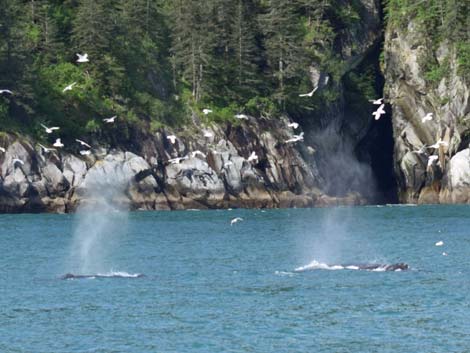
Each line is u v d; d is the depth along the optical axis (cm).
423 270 19312
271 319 14662
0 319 14788
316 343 13325
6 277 18762
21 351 13062
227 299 16162
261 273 19075
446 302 15825
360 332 13888
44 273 19325
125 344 13338
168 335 13775
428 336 13675
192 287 17350
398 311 15175
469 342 13350
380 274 18688
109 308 15475
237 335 13750
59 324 14450
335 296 16350
